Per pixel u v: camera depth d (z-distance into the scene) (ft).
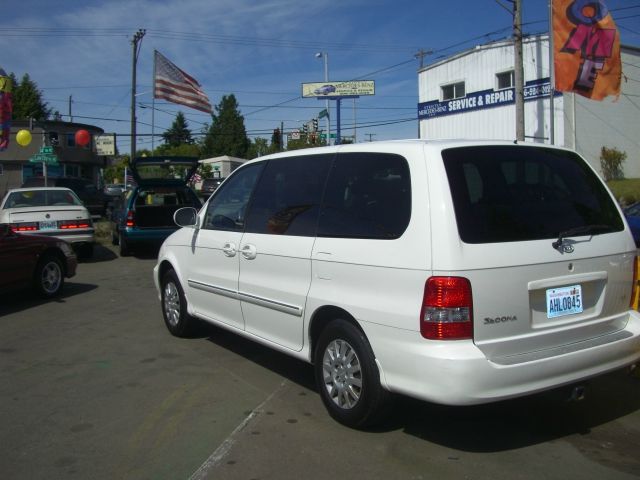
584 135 75.36
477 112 83.05
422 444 12.92
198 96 86.84
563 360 12.03
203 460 12.31
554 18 58.23
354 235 13.32
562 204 13.14
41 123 147.74
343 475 11.62
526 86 76.43
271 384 16.80
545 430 13.62
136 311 26.73
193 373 17.84
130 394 16.15
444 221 11.56
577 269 12.70
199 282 19.62
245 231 17.24
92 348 20.72
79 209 42.04
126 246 45.34
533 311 12.14
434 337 11.35
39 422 14.37
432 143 12.68
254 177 17.79
